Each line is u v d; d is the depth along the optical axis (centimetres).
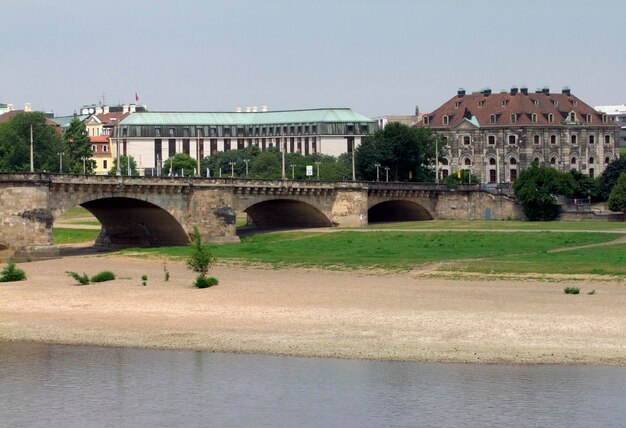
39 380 9800
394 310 12581
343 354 10438
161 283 15588
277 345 10862
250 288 14788
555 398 8994
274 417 8712
